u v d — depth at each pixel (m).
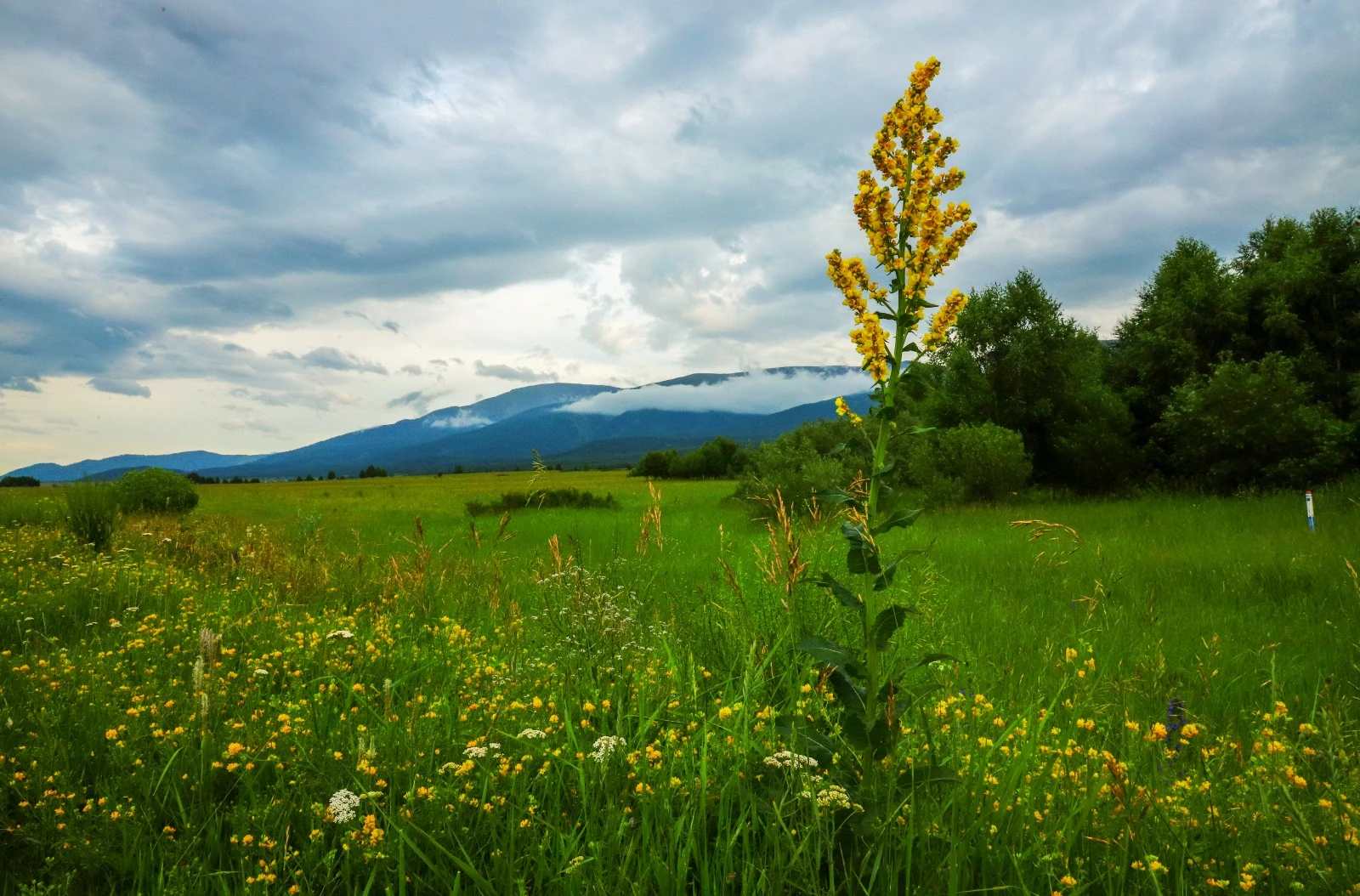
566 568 5.82
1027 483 26.95
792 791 2.76
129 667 4.99
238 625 5.91
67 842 2.66
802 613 4.97
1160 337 26.17
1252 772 2.70
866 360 2.59
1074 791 2.81
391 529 19.08
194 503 24.77
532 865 2.57
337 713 3.98
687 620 5.88
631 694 3.99
